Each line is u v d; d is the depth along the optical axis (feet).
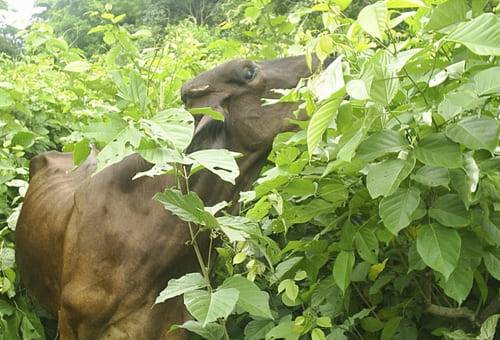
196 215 6.61
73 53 15.96
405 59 5.75
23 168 12.46
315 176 7.39
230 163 6.57
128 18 69.46
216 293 6.27
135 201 8.37
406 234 7.56
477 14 6.76
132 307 8.23
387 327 7.93
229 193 8.36
